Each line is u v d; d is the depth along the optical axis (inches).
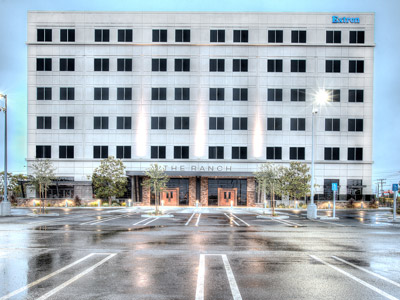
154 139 1755.7
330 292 275.9
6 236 591.5
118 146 1759.4
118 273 330.0
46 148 1763.0
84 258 400.8
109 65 1777.8
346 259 406.9
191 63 1768.0
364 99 1761.8
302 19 1770.4
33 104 1771.7
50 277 315.0
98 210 1379.2
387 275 331.9
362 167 1745.8
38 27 1787.6
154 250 454.3
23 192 1727.4
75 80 1777.8
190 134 1752.0
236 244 510.6
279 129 1753.2
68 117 1770.4
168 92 1764.3
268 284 296.5
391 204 1978.3
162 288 281.9
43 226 756.0
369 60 1768.0
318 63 1765.5
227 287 286.2
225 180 1752.0
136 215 1099.9
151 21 1779.0
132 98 1766.7
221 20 1772.9
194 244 507.2
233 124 1754.4
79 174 1754.4
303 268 357.7
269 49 1769.2
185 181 1747.0
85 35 1784.0
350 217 1100.5
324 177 1739.7
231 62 1768.0
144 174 1652.3
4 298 256.5
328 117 1755.7
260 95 1756.9
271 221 911.0
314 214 1017.5
